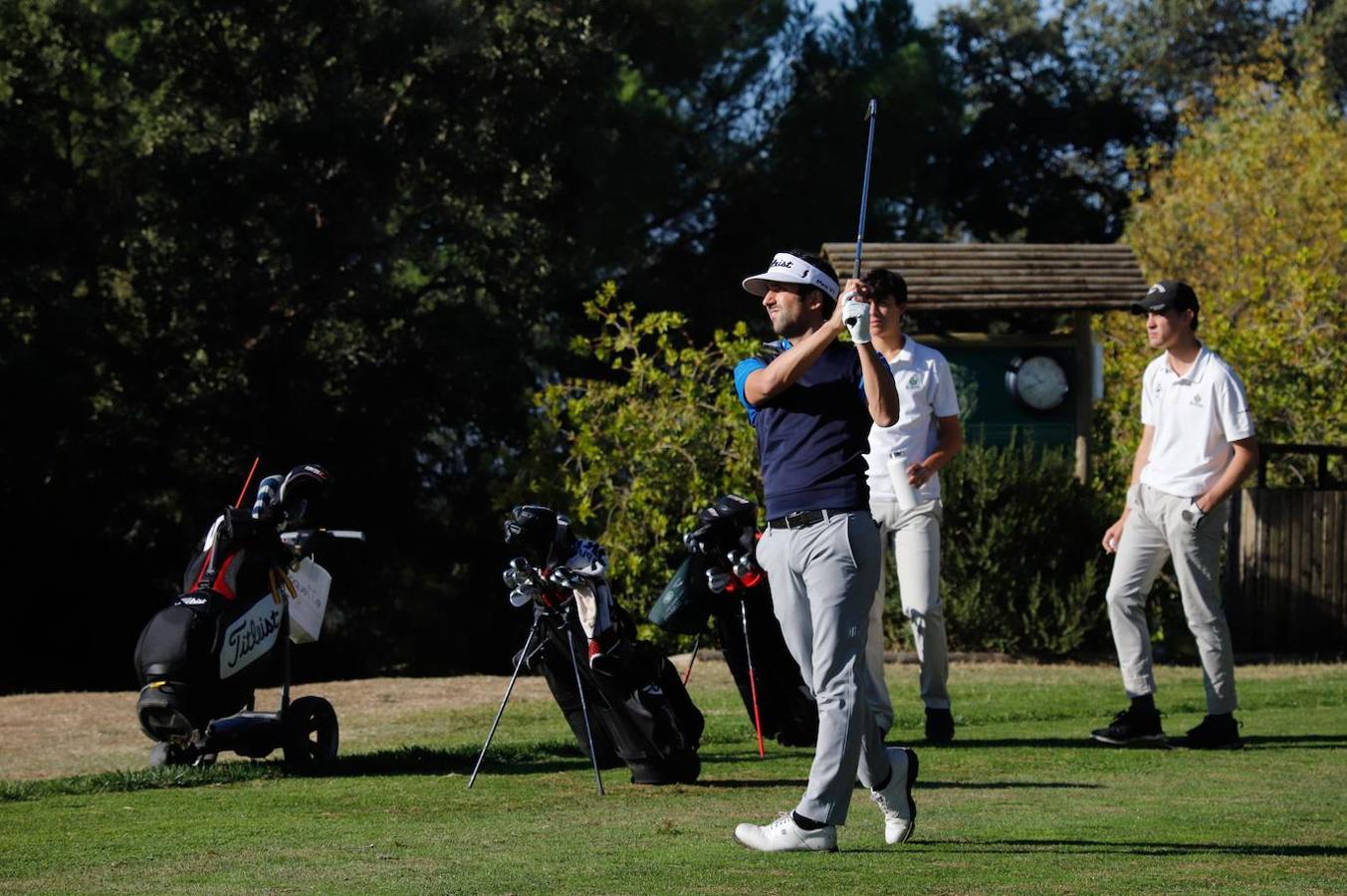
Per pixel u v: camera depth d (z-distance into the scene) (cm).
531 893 1003
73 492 5297
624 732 1608
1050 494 3356
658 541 3616
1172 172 7438
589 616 1600
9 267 5084
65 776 1809
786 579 1216
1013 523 3309
